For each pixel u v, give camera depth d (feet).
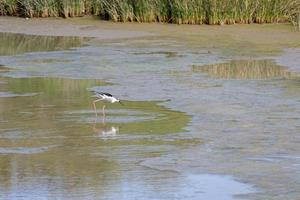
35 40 89.04
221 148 40.86
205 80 61.57
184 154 39.75
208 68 67.51
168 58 73.41
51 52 79.10
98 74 65.72
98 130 45.85
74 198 32.91
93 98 55.57
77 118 49.26
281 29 90.94
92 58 74.28
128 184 34.73
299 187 33.71
